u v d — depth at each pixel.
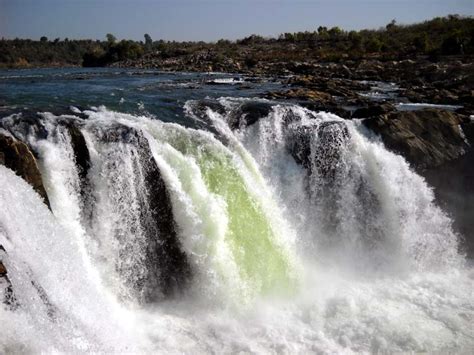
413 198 16.20
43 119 13.01
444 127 17.94
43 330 8.72
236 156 14.23
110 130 12.52
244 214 13.47
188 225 12.41
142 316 11.40
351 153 16.12
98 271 11.42
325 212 15.80
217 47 81.44
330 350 10.72
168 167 12.73
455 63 41.38
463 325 11.83
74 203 11.50
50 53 126.44
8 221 9.41
